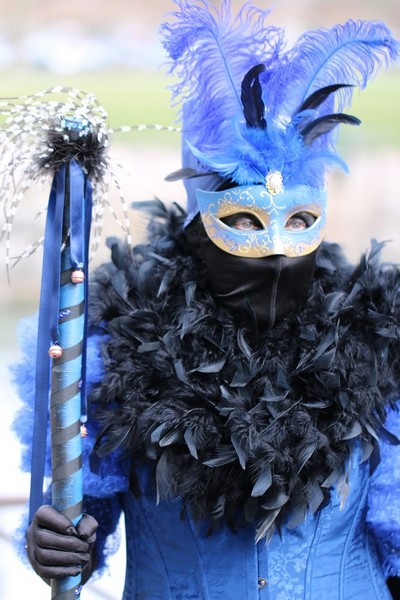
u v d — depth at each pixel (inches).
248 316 108.5
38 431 95.5
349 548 107.7
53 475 94.7
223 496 102.3
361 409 104.7
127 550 109.4
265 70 109.8
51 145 92.9
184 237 117.3
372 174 508.7
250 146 105.8
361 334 109.8
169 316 110.3
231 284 108.1
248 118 107.0
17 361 113.4
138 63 638.5
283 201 106.0
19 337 113.1
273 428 102.1
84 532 94.7
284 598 104.7
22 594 188.7
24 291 421.1
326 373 105.0
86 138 93.4
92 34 653.3
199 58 109.3
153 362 106.0
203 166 110.2
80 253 93.0
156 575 106.9
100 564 114.2
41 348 94.3
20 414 110.4
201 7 110.0
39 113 93.0
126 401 104.5
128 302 111.3
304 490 102.5
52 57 639.8
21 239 333.7
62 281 93.6
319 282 114.4
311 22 665.6
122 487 106.7
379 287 113.0
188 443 100.3
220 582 105.1
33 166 93.3
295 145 106.3
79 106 94.6
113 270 115.6
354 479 106.5
